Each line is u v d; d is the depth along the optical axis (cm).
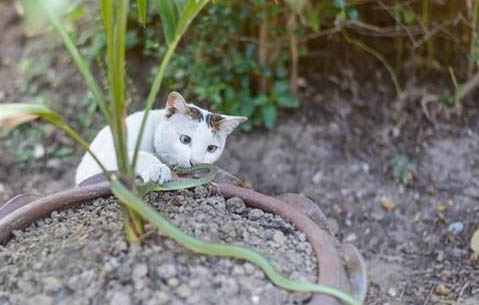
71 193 94
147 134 112
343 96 166
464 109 160
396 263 139
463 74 161
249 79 165
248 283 82
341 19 146
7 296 81
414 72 164
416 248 142
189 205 92
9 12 198
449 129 158
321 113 165
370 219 149
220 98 158
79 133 170
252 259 82
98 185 96
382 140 160
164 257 83
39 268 83
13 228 90
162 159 112
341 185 155
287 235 89
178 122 110
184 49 162
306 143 161
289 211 92
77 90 175
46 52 185
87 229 88
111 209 92
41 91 178
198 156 108
